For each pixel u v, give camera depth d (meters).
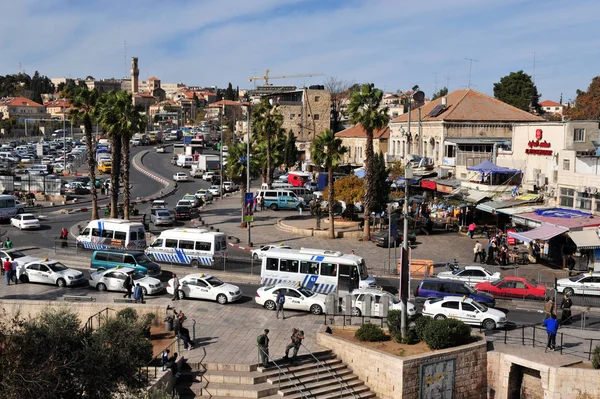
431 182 67.12
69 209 75.00
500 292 40.38
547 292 41.09
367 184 56.41
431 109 78.56
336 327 33.38
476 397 30.62
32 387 18.41
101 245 49.94
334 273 39.34
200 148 128.38
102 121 56.78
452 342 30.23
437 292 38.50
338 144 56.94
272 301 37.28
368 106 54.19
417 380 28.69
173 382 27.55
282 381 28.34
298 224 62.59
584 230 43.88
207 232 46.94
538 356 30.08
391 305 35.69
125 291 40.38
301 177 91.12
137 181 105.94
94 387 20.72
